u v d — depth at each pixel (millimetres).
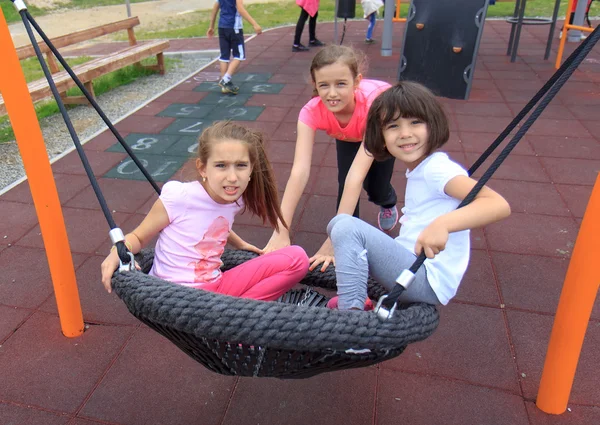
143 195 4160
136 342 2598
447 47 6336
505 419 2135
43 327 2715
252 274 1994
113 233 1607
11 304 2889
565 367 2033
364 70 2537
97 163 4758
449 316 2732
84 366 2459
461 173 1620
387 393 2277
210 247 1973
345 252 1689
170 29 12312
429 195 1700
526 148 4926
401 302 1739
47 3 16141
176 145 5176
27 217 3828
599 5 12695
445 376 2354
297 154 2572
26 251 3398
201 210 1909
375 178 3125
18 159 4906
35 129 2203
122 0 17719
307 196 4109
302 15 8930
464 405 2205
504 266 3152
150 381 2367
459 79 6391
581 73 7410
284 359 1475
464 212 1433
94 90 6945
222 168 1772
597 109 5922
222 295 1371
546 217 3707
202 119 5930
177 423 2162
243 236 3578
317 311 1338
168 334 1538
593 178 4277
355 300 1667
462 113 5980
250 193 1994
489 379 2332
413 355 2479
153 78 7770
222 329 1303
